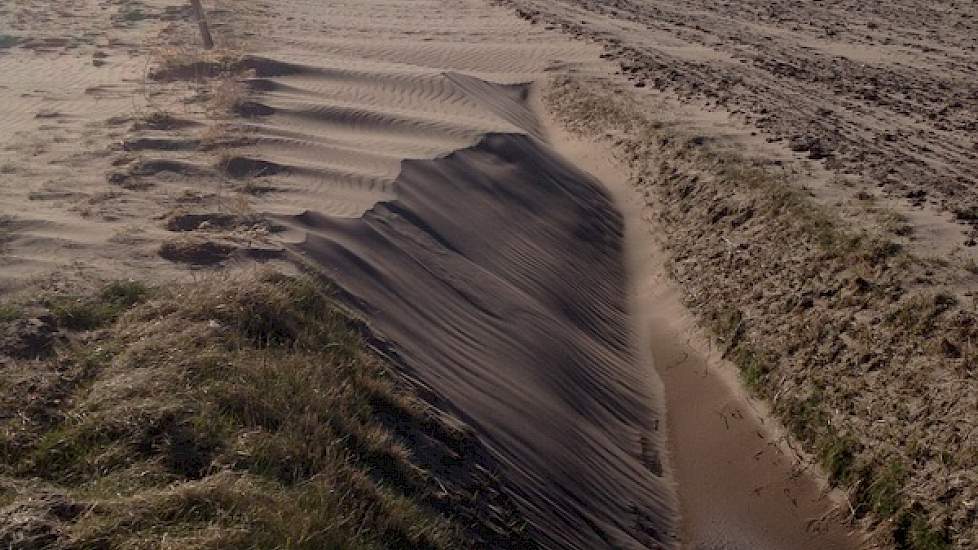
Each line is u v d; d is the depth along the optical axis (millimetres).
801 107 16312
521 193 12734
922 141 14273
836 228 10742
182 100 14477
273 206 9688
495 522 6004
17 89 15492
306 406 5852
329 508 5023
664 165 14367
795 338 9688
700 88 17781
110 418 5340
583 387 8891
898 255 9852
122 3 25969
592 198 13938
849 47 21062
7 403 5477
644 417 9234
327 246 8758
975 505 7105
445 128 13977
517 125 16609
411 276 9016
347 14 26969
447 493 5938
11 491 4711
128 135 12086
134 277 7473
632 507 7535
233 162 11055
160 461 5105
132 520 4477
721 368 10117
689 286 11562
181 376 5820
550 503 6734
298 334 6824
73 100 14555
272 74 16859
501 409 7512
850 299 9609
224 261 8000
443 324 8445
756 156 13648
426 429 6477
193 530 4488
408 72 17469
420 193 11109
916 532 7328
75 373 5906
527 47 22234
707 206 12766
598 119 17016
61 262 7664
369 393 6445
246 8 26234
